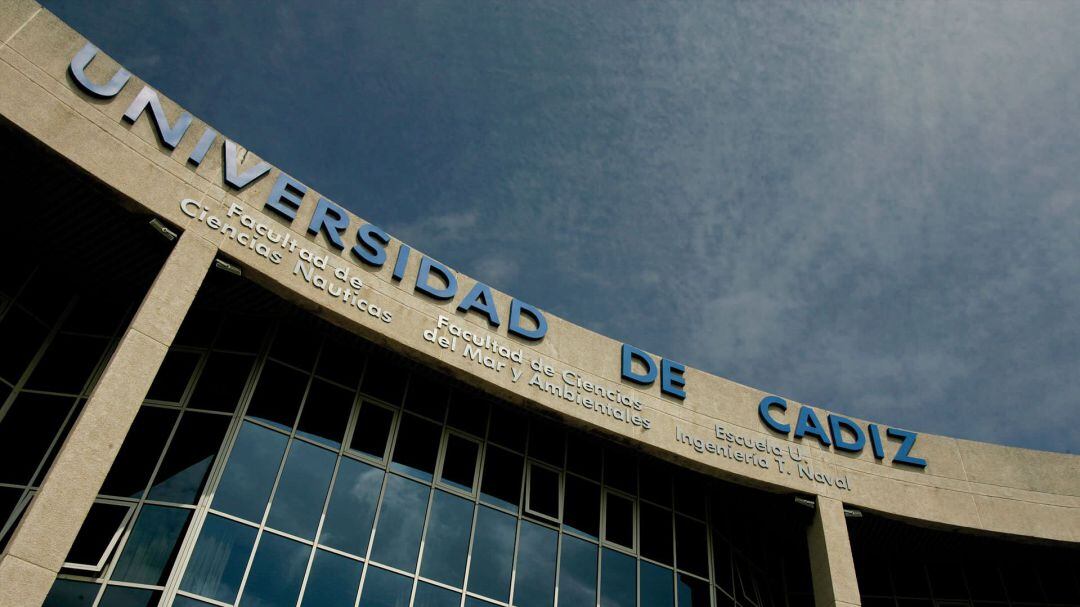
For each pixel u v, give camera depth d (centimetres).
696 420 2044
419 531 1703
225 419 1636
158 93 1661
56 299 1812
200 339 1758
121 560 1442
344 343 1827
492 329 1911
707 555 2033
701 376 2127
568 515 1905
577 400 1931
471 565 1723
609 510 1966
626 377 2023
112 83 1602
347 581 1570
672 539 2003
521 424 1969
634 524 1975
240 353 1742
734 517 2202
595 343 2042
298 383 1741
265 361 1725
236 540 1505
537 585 1777
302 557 1549
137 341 1442
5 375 1691
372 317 1745
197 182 1638
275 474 1608
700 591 1969
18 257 1762
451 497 1783
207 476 1549
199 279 1557
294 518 1580
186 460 1581
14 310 1734
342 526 1623
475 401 1936
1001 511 2152
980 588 2331
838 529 2022
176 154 1634
